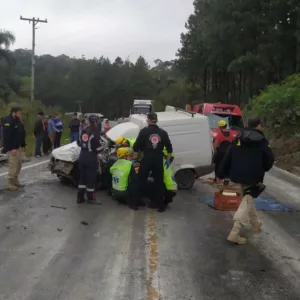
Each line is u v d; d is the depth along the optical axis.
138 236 6.98
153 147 8.54
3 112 34.09
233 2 38.88
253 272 5.61
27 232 7.06
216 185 11.63
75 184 10.89
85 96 109.25
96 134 9.08
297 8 33.91
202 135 11.07
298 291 5.05
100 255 6.04
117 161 9.34
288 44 36.28
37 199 9.50
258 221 7.21
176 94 90.06
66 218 7.99
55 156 10.95
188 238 6.98
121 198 9.23
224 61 47.00
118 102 109.69
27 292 4.83
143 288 4.99
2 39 58.84
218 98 62.72
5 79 62.72
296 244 6.86
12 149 10.29
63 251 6.18
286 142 21.09
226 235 7.24
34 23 47.94
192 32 58.31
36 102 49.50
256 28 38.34
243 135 6.70
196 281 5.25
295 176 14.63
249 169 6.66
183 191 10.95
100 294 4.81
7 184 11.12
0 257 5.89
